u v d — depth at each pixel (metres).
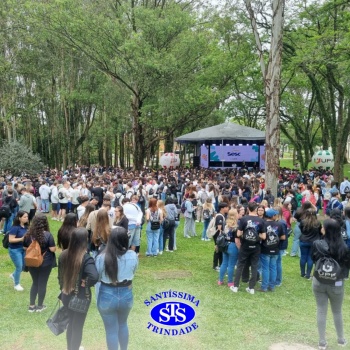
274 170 14.95
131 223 9.47
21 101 35.84
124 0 30.12
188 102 28.12
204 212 12.76
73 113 39.88
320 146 54.84
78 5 25.94
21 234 7.43
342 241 5.20
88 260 4.57
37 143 43.59
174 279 8.64
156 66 24.02
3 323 6.15
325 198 16.58
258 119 47.34
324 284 5.24
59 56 33.62
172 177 19.94
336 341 5.67
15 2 27.61
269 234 7.71
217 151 34.72
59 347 5.46
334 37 16.83
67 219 5.88
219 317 6.59
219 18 28.55
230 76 31.09
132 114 31.22
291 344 5.63
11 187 13.33
